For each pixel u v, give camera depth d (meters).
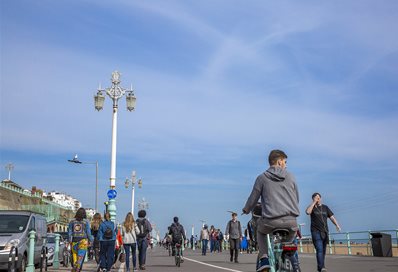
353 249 26.55
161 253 39.62
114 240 14.69
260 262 6.46
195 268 17.11
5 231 15.87
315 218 11.91
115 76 28.28
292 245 5.77
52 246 22.53
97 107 27.58
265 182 6.24
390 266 15.36
